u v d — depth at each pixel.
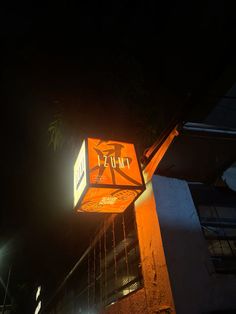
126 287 6.12
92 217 7.74
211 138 4.60
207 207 5.59
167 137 4.66
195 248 4.66
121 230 6.68
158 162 5.04
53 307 13.94
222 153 5.05
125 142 5.43
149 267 4.89
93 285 8.27
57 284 12.32
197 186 5.73
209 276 4.40
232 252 5.12
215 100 4.75
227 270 4.69
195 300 4.10
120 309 5.95
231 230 5.38
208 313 4.00
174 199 5.18
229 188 5.74
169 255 4.45
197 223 5.01
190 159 5.13
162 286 4.39
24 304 17.67
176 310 3.95
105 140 5.31
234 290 4.35
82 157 5.25
